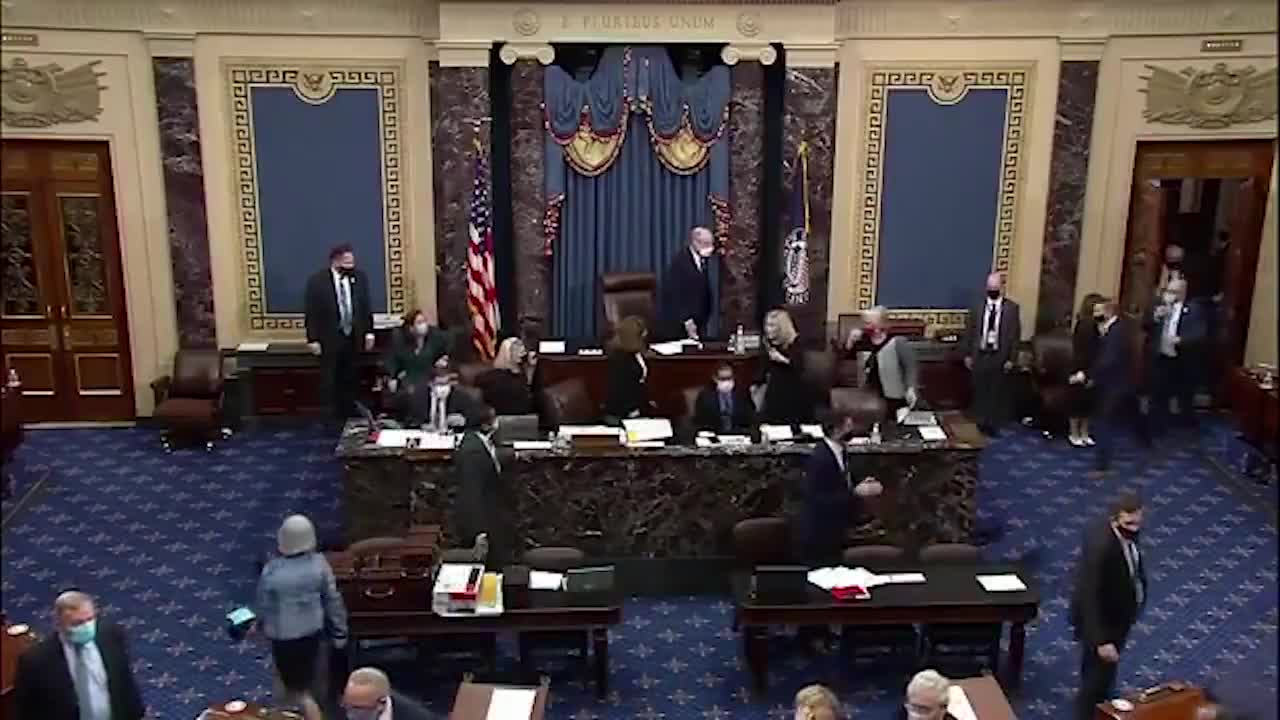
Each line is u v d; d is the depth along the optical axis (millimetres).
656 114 12047
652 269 12453
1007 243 12969
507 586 7836
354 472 9688
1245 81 12438
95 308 12594
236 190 12461
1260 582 9867
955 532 9898
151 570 9914
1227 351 13039
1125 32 12359
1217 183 12766
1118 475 11664
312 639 7410
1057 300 13008
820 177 12328
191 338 12664
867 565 8477
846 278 13000
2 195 12203
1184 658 8820
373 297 12859
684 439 9805
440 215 12523
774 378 10320
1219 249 12938
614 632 9133
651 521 9680
